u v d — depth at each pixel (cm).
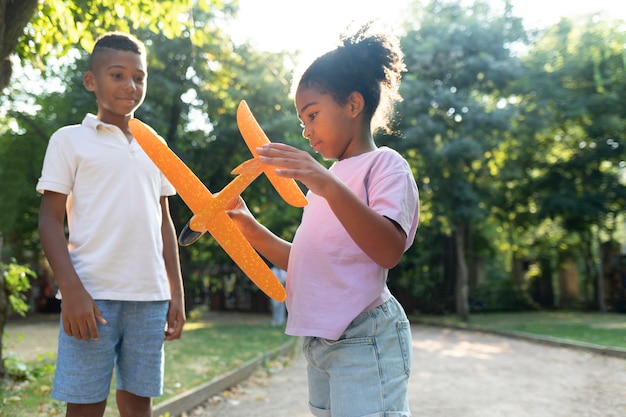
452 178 1678
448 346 1084
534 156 1980
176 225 1606
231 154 1655
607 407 527
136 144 249
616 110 1812
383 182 179
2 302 532
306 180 154
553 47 1816
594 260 2203
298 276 190
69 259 226
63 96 1408
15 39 412
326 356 184
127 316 240
